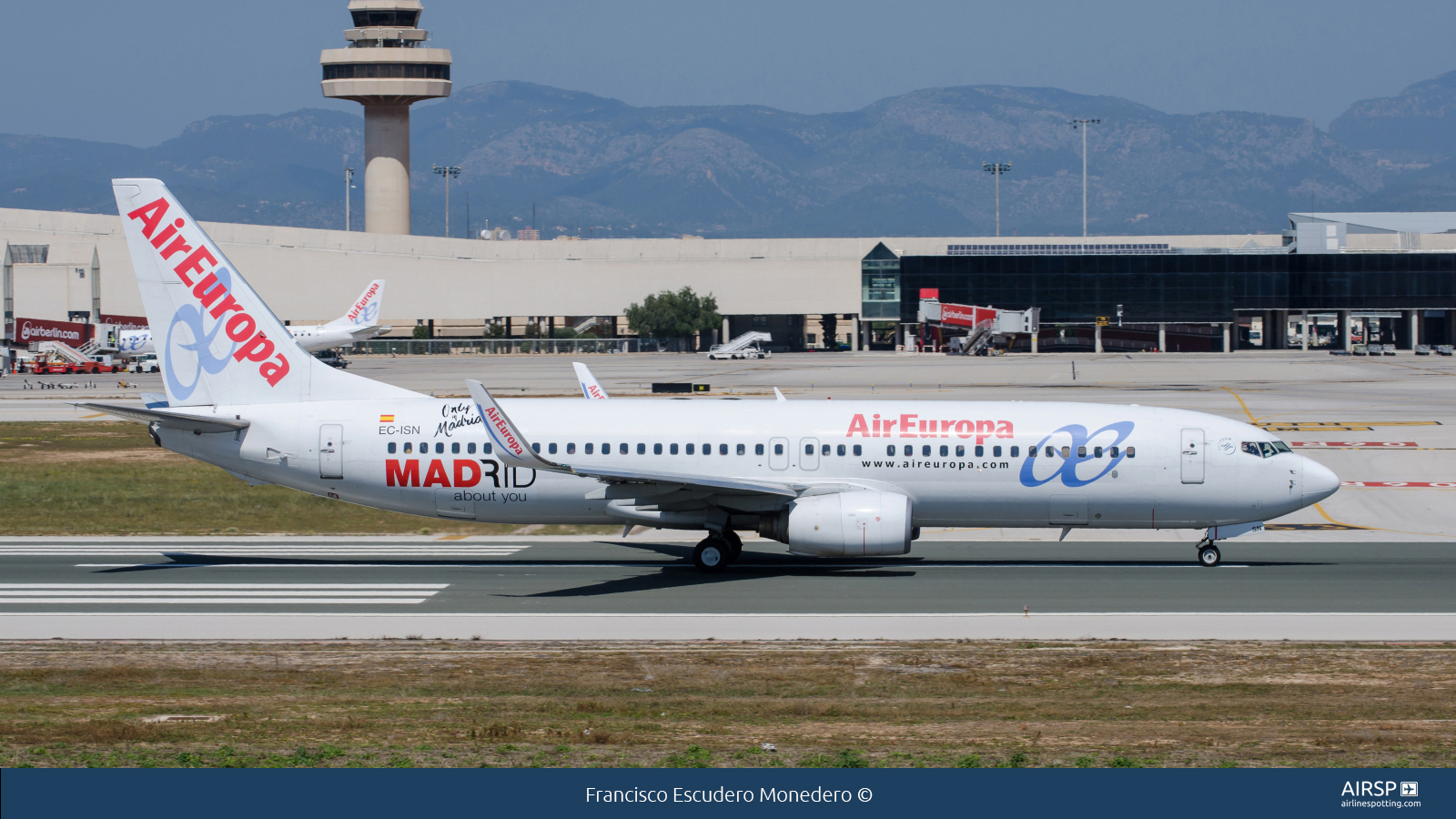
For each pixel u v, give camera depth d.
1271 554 102.88
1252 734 51.53
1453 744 49.91
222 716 54.16
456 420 96.88
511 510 96.94
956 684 62.12
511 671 64.88
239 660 67.38
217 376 98.62
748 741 50.34
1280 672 64.50
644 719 54.53
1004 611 80.50
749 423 96.38
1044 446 94.69
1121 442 94.69
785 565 97.75
